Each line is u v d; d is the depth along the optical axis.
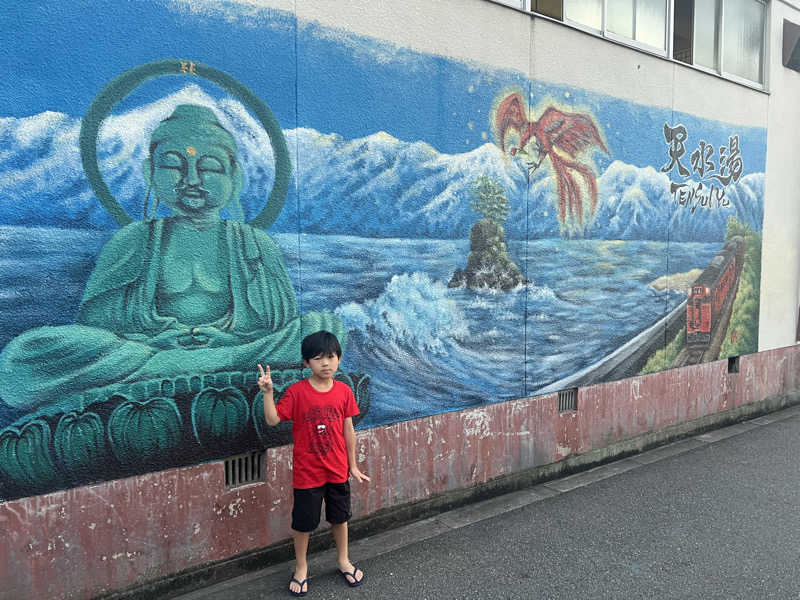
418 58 3.81
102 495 2.78
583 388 5.02
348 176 3.54
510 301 4.45
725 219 6.25
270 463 3.31
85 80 2.64
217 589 3.10
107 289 2.75
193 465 3.05
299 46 3.29
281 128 3.25
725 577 3.23
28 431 2.58
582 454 5.06
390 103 3.70
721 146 6.13
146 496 2.90
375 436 3.74
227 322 3.12
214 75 3.01
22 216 2.52
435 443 4.06
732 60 6.32
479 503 4.33
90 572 2.77
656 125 5.44
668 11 5.52
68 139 2.62
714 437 6.12
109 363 2.77
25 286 2.54
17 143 2.50
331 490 3.07
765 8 6.62
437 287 4.01
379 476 3.79
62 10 2.57
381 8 3.61
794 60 6.90
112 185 2.74
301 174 3.35
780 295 7.10
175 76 2.89
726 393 6.50
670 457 5.46
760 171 6.62
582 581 3.19
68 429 2.68
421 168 3.87
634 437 5.51
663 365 5.73
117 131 2.74
